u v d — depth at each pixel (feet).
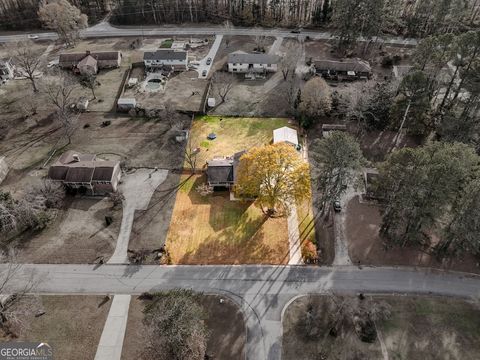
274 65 359.05
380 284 198.59
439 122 281.95
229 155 274.57
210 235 223.30
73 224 229.66
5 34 437.58
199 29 440.86
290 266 207.72
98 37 431.02
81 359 170.71
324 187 212.02
